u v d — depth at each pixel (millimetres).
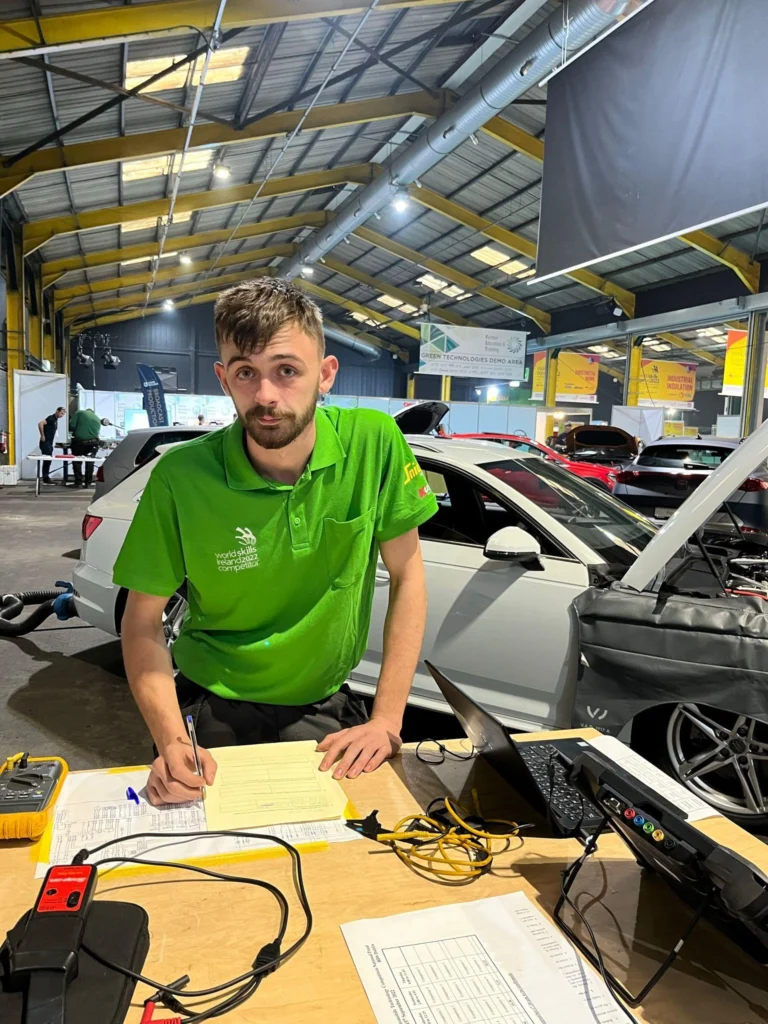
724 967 776
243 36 8930
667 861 789
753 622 1984
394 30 9945
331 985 722
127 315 27875
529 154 12750
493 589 2496
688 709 2213
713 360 26469
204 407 24484
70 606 3850
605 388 31812
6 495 12578
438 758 1277
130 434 5570
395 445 1430
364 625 1557
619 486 8914
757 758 2141
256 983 718
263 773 1171
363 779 1186
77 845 958
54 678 3621
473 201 16516
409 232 19531
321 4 7945
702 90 4754
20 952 678
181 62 8219
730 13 4543
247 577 1313
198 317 29203
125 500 3475
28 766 1120
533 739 1294
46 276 18562
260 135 11781
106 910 784
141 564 1292
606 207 5598
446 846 996
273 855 958
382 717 1342
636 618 2105
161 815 1046
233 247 22438
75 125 9633
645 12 5152
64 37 7258
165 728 1193
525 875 938
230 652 1407
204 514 1266
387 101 12250
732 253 14516
